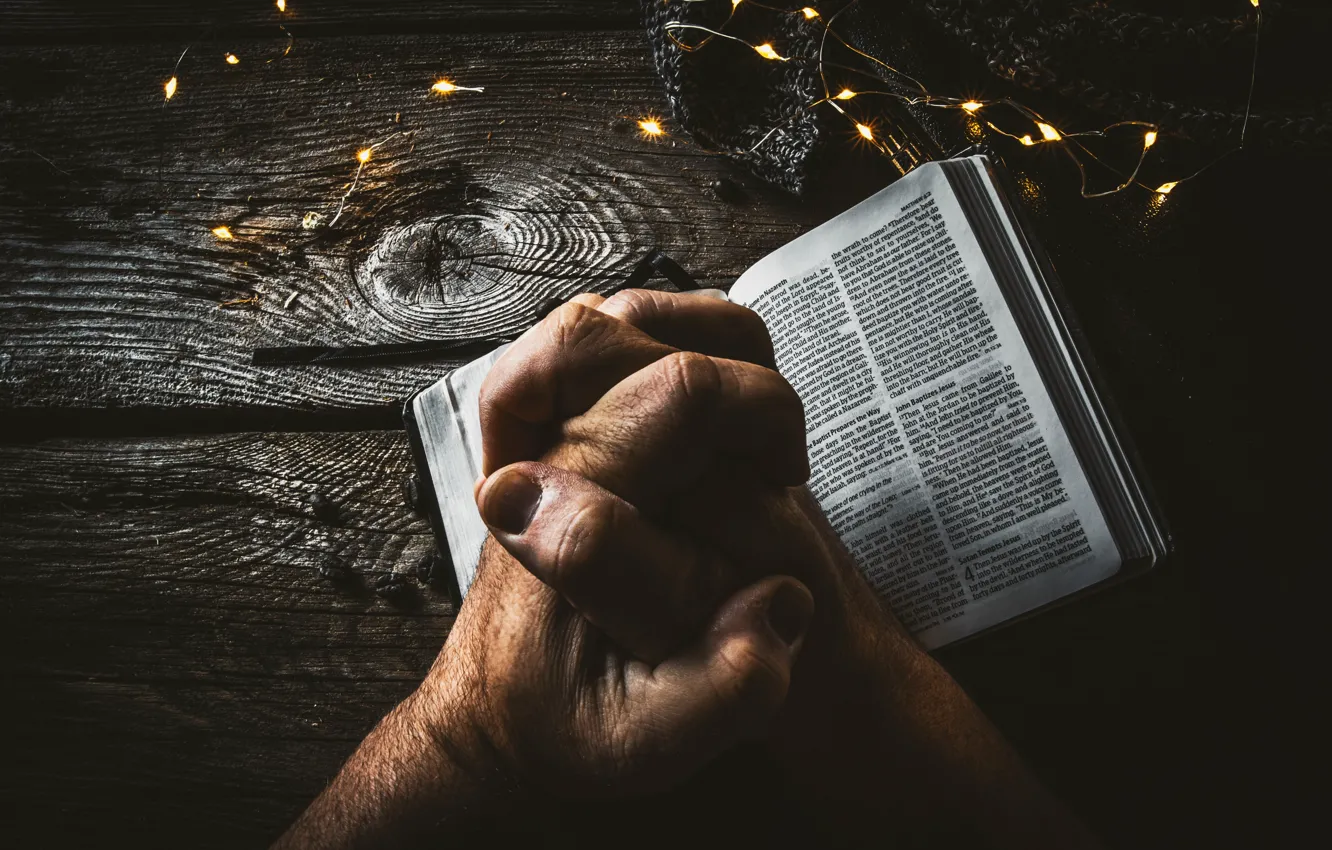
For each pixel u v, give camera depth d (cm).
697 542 46
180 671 62
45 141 68
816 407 57
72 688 62
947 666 57
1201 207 57
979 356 55
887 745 49
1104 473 53
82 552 64
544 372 46
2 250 67
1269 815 55
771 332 58
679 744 44
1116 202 58
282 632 62
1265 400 56
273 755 61
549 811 49
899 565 55
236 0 68
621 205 64
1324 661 55
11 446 65
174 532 63
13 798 61
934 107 59
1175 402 56
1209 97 56
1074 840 50
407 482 62
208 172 67
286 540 63
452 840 49
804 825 53
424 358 63
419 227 65
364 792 50
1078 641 57
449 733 49
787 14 61
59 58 69
